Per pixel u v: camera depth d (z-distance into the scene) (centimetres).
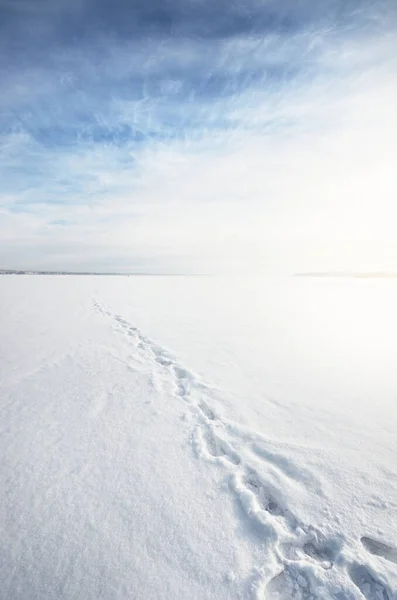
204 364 590
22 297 1819
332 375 526
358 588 179
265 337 816
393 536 211
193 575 186
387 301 1691
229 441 329
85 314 1210
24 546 203
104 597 173
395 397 433
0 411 389
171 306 1485
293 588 183
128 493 251
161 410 398
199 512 233
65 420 368
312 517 229
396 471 274
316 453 303
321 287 2995
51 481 263
